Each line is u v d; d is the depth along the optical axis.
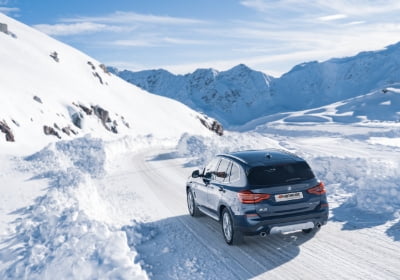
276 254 6.54
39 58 75.69
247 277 5.68
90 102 69.44
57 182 14.00
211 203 8.07
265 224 6.46
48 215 8.89
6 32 79.88
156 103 105.88
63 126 50.59
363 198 9.15
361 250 6.36
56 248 6.75
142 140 43.69
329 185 11.77
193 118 111.12
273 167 6.77
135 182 16.03
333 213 8.82
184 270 6.14
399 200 8.93
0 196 12.02
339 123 155.88
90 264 5.71
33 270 5.94
